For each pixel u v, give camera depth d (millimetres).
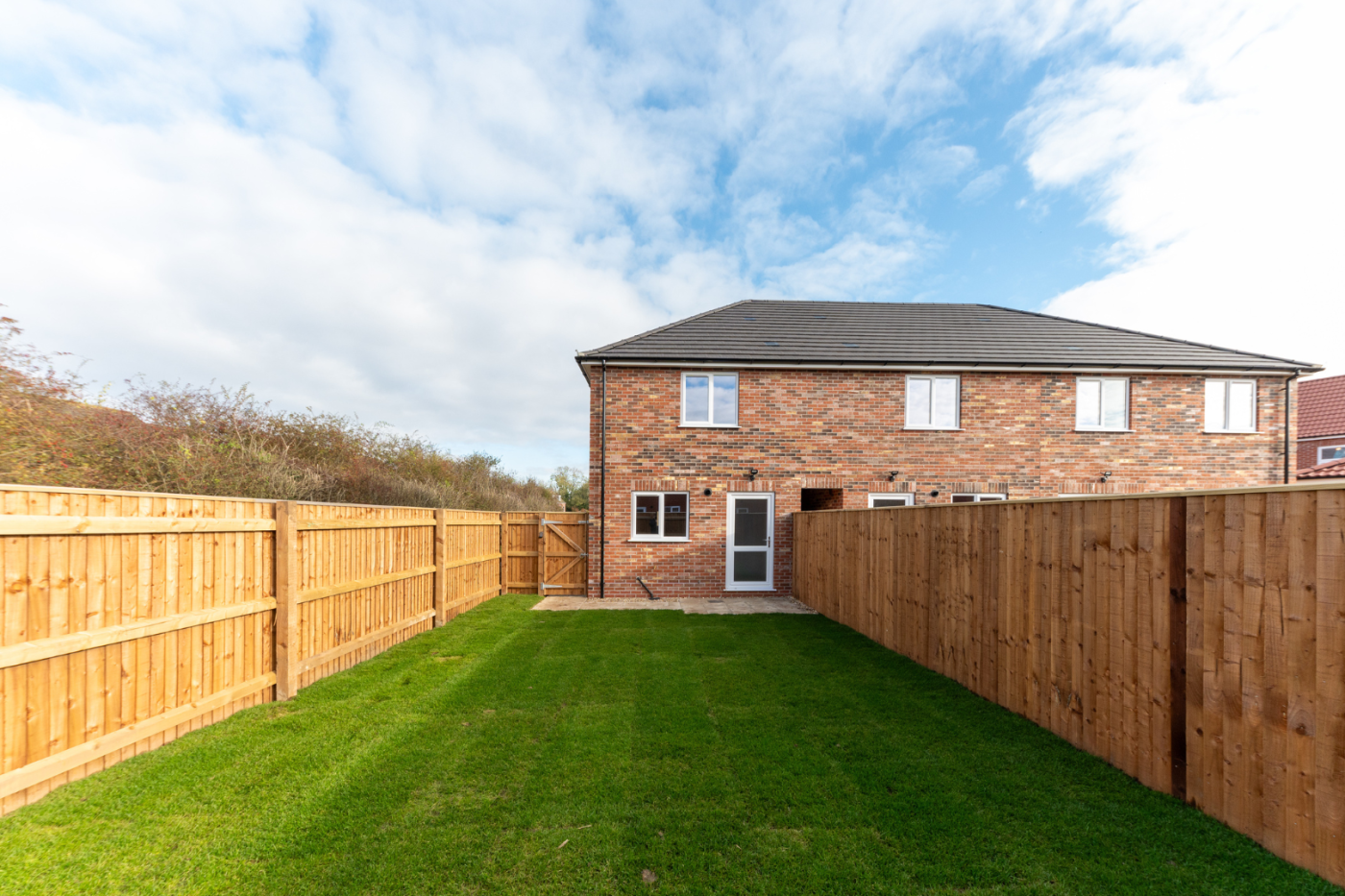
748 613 9969
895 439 12320
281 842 2885
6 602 3012
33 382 6180
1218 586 3029
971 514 5551
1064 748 4098
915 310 15500
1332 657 2445
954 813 3166
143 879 2582
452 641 7633
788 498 12203
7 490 3010
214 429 10156
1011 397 12367
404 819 3121
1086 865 2674
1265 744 2744
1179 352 12836
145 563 3900
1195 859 2691
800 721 4637
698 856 2785
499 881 2598
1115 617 3783
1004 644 5020
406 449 16375
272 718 4648
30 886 2502
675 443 12172
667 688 5531
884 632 7422
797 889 2541
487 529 11359
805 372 12320
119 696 3713
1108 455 12320
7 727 3014
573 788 3482
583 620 9156
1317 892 2389
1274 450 12305
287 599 5230
